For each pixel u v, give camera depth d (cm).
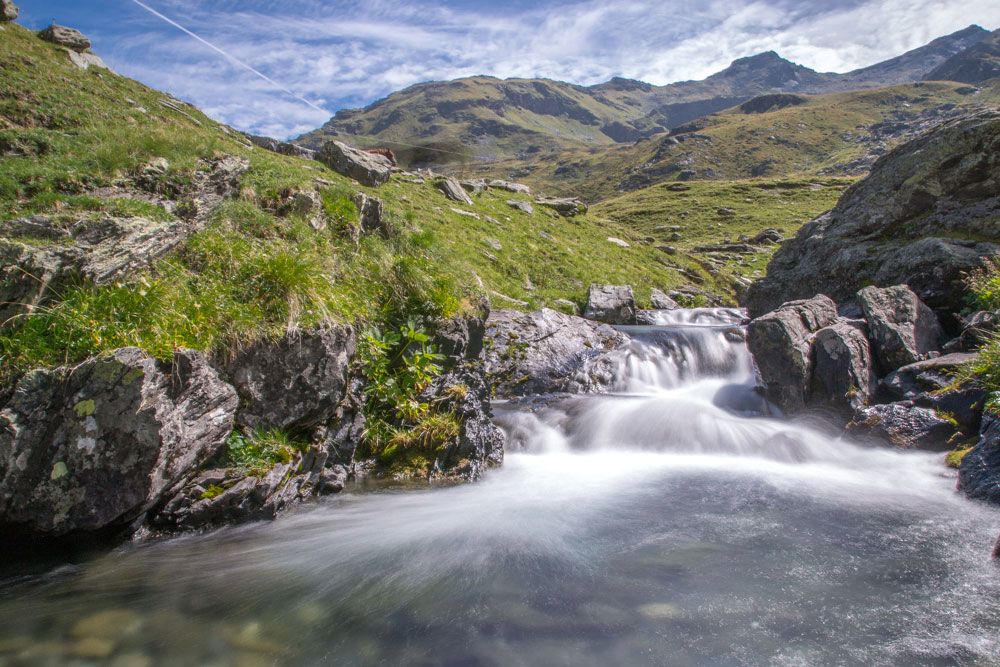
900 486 862
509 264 2555
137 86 2606
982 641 465
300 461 795
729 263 4694
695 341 1744
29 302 645
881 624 493
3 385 592
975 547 637
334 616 515
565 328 1741
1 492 564
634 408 1253
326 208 1186
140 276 750
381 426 958
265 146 2952
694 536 689
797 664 443
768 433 1109
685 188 10919
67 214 759
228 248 873
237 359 756
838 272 1878
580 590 561
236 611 520
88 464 591
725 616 510
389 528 716
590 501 821
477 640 479
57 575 582
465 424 984
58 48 2367
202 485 695
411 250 1347
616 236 4106
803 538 676
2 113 1381
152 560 615
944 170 1844
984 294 1312
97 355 614
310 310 855
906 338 1271
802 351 1278
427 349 1070
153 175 987
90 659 441
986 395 932
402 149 7194
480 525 728
